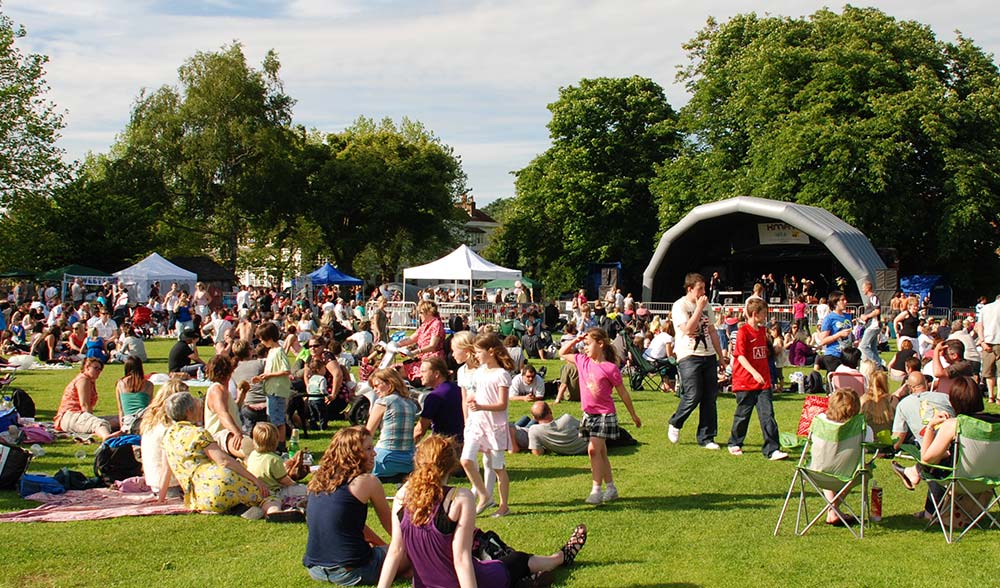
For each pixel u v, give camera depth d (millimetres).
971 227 40156
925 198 41844
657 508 8234
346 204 62938
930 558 6602
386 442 8883
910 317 17281
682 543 7055
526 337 23938
